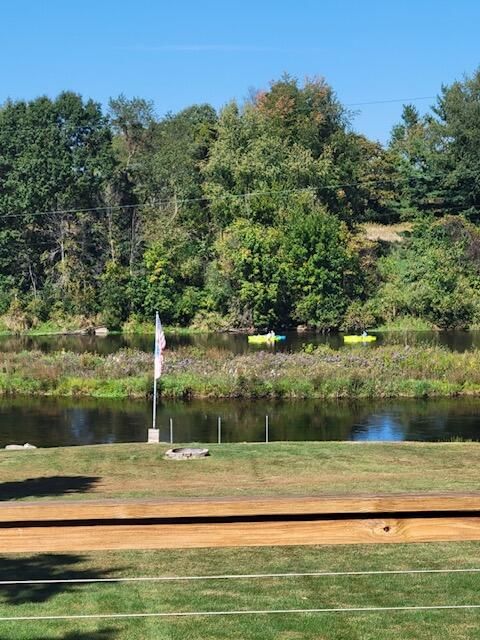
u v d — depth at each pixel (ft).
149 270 225.15
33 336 211.20
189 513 11.78
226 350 153.89
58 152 240.12
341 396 115.03
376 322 213.46
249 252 214.48
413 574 26.86
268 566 28.30
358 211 265.75
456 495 11.87
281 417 101.35
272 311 214.90
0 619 20.20
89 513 11.75
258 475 52.90
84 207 241.35
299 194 235.61
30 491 48.21
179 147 251.39
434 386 116.47
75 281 229.45
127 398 116.78
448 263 218.18
